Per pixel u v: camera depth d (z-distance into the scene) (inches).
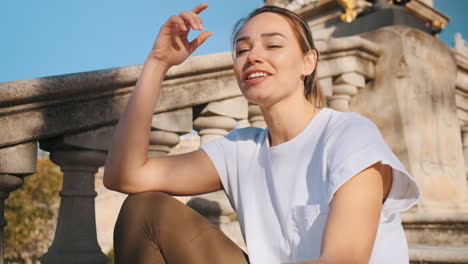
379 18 161.3
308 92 62.4
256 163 59.9
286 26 57.1
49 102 87.0
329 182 46.3
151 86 63.9
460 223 112.9
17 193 318.3
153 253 52.5
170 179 62.2
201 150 65.8
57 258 88.6
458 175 147.4
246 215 57.5
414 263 96.8
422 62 148.4
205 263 51.0
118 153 61.4
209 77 114.6
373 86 150.2
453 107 154.0
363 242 41.4
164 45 64.3
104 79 92.7
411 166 136.6
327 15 283.1
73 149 92.4
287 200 53.4
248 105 125.3
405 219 122.8
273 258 53.9
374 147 46.2
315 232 49.4
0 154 82.2
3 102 79.5
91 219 94.5
